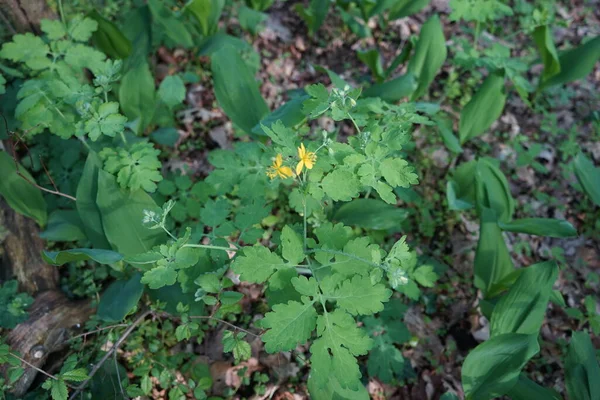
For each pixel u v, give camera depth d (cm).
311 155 33
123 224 45
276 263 33
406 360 53
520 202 68
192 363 49
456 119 75
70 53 52
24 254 50
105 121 44
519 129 75
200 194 54
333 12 85
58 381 35
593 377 40
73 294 52
